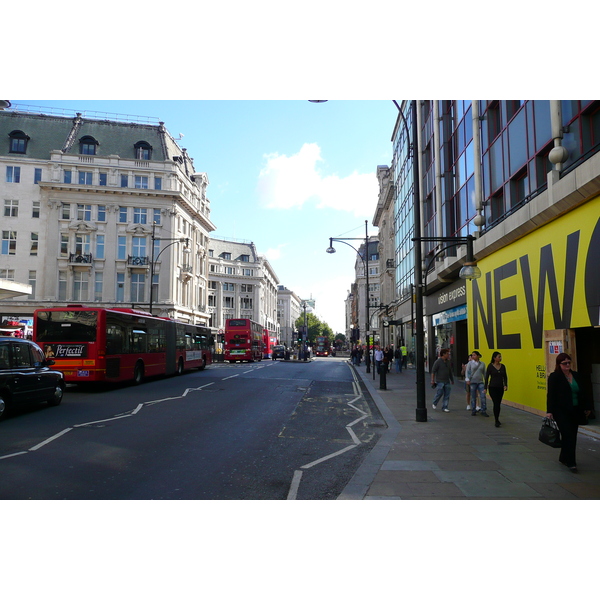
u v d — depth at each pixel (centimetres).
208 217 6400
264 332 6712
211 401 1498
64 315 1667
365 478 656
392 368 3547
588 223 991
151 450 820
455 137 2059
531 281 1254
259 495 593
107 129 5391
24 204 4903
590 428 979
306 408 1427
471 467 714
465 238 1160
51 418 1134
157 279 5112
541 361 1207
